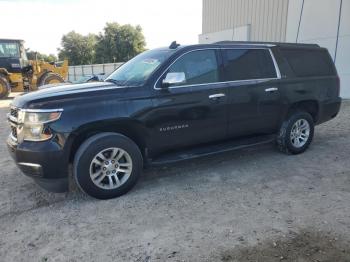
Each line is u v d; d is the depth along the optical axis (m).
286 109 5.54
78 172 3.90
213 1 20.86
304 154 5.87
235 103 4.91
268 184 4.54
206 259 2.91
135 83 4.37
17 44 18.47
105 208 3.91
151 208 3.89
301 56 5.84
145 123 4.22
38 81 19.19
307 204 3.91
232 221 3.55
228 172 5.02
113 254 3.03
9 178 4.97
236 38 18.56
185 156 4.62
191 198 4.14
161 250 3.07
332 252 2.97
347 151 6.02
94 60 81.38
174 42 4.82
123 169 4.21
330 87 6.17
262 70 5.27
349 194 4.18
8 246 3.19
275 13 15.47
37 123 3.73
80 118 3.82
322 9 12.72
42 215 3.78
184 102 4.46
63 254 3.05
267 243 3.12
